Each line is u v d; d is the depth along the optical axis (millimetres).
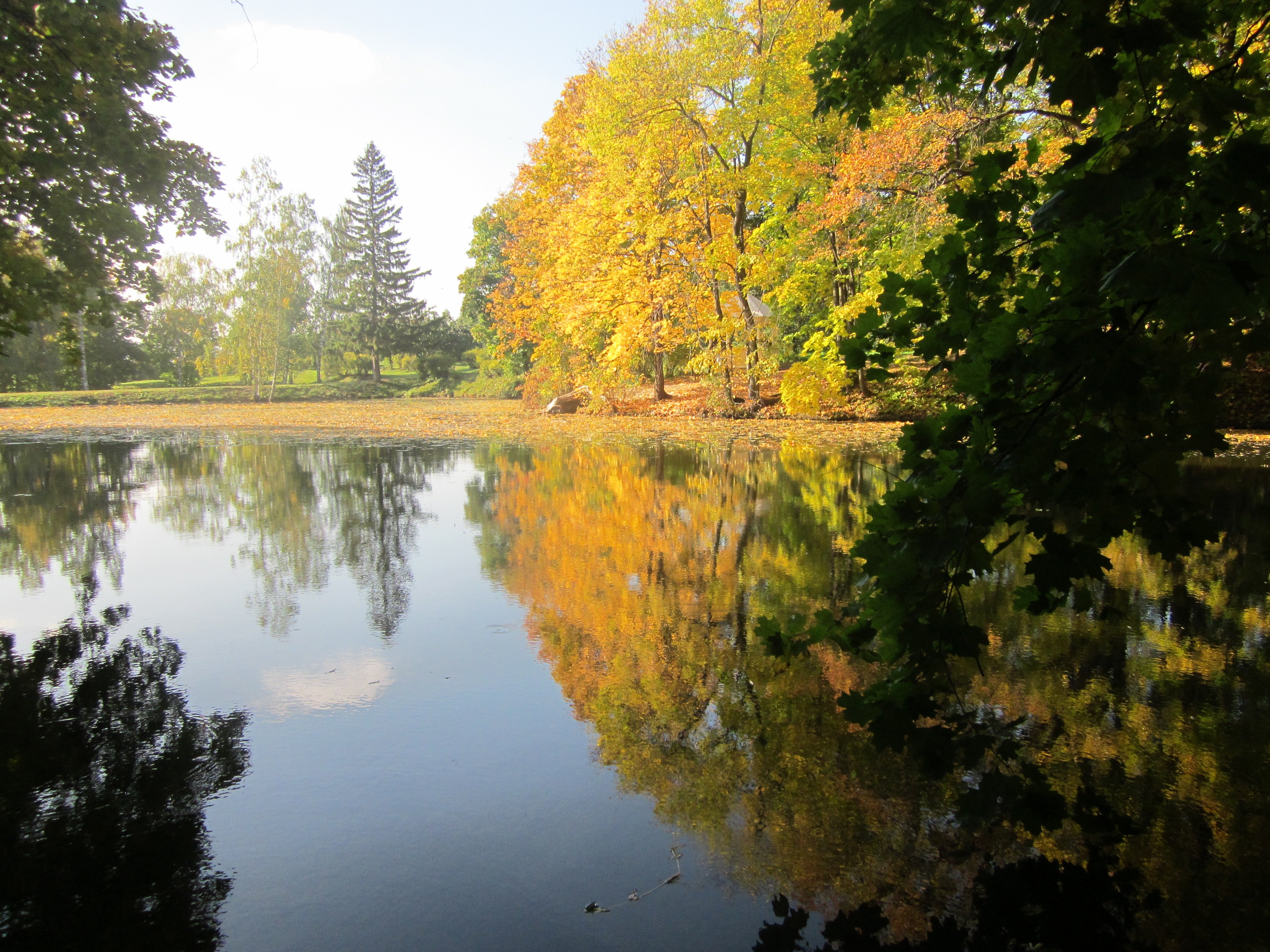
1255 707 3605
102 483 12375
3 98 7066
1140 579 5961
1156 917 2225
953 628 2361
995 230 2488
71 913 2350
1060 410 2207
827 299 21594
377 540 8031
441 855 2635
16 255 7629
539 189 29844
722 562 6727
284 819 2850
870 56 4215
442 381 56938
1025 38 2154
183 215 8406
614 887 2445
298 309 53062
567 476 12727
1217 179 1855
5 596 5996
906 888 2395
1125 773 3014
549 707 3818
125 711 3826
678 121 22312
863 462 13469
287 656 4590
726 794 2984
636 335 24484
